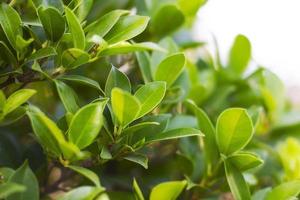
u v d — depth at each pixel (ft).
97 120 1.61
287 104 2.94
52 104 2.16
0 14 1.66
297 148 2.46
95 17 2.20
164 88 1.72
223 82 2.52
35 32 1.75
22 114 1.67
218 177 1.97
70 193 1.60
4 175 1.62
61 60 1.73
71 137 1.63
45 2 1.76
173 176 2.24
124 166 2.24
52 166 1.94
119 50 1.76
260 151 2.38
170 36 2.27
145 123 1.68
